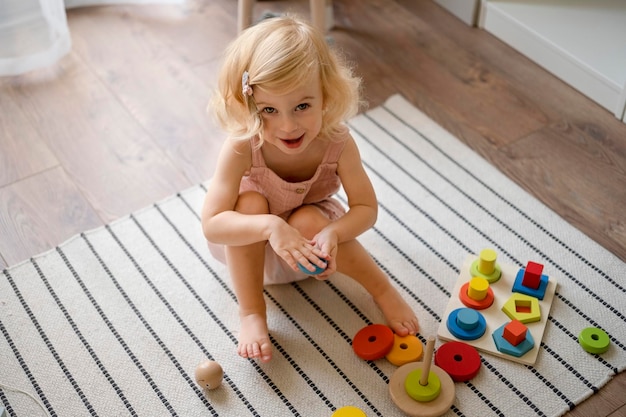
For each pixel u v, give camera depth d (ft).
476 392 4.34
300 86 3.96
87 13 7.23
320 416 4.28
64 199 5.56
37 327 4.75
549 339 4.59
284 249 4.23
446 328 4.63
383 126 6.07
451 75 6.55
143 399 4.38
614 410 4.25
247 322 4.56
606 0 6.79
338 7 7.27
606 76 6.03
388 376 4.45
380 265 5.07
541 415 4.23
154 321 4.78
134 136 6.05
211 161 5.85
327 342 4.66
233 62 4.13
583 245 5.15
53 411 4.33
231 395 4.39
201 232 5.32
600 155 5.81
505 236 5.23
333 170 4.62
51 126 6.11
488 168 5.72
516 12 6.68
